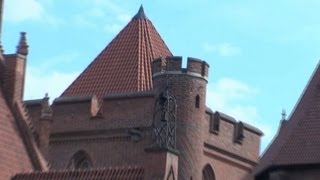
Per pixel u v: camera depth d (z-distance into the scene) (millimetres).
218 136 105188
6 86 80500
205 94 102125
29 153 79375
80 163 100562
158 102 76625
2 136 77688
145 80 104438
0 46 82000
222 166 105875
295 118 87062
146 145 97000
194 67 100875
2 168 76500
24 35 81750
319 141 83375
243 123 109188
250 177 109875
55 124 101438
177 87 100062
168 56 102250
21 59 81250
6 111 79250
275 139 87875
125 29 111000
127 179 71875
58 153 100875
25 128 79938
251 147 110500
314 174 82062
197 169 100125
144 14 112312
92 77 107062
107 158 98750
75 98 101250
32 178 76000
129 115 98625
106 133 99188
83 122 100438
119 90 103875
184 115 99750
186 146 99250
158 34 111750
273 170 83500
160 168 70312
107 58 108562
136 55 107250
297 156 82875
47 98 98562
